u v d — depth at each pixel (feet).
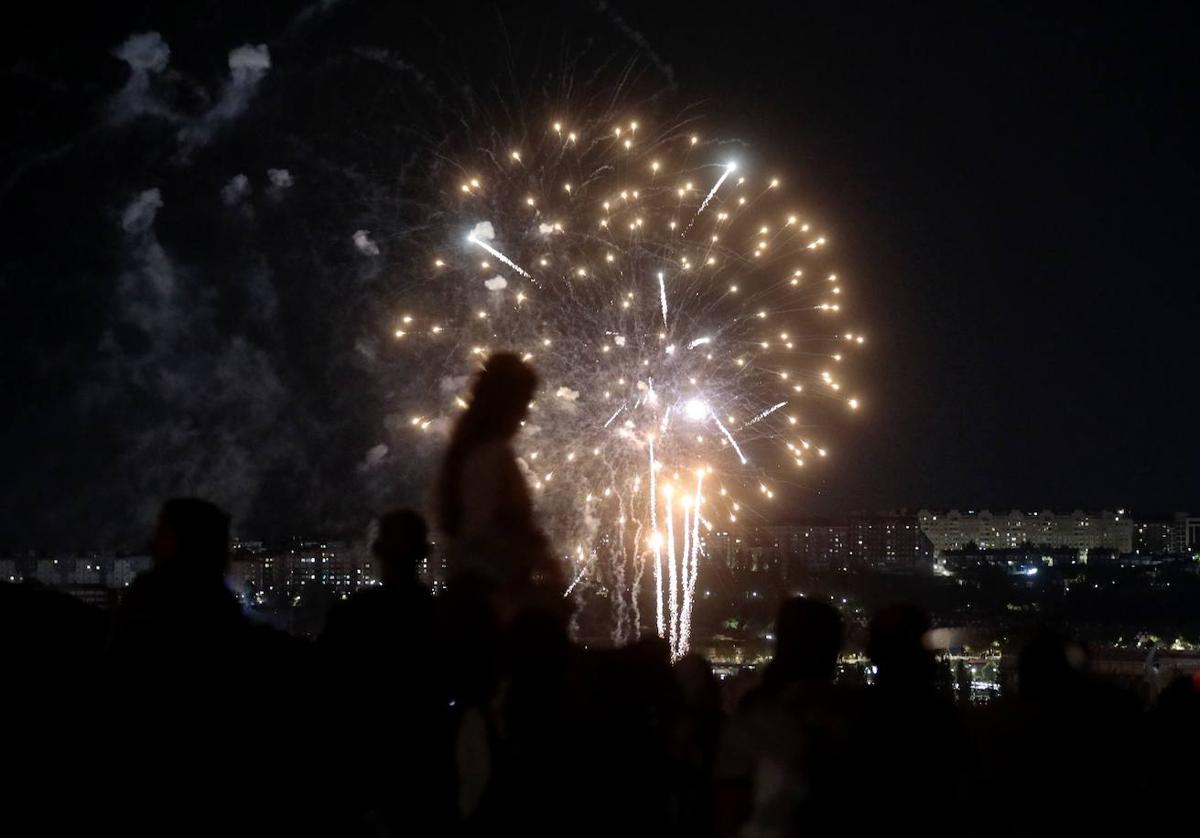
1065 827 27.32
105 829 24.25
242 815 24.50
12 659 28.58
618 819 22.79
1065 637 28.91
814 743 22.65
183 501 25.25
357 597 26.02
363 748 24.91
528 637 23.31
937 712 24.71
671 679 26.12
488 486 25.71
